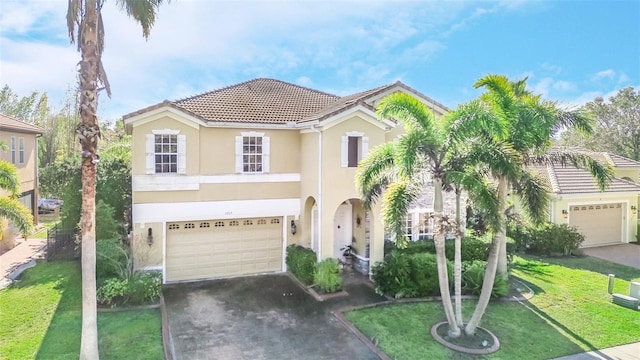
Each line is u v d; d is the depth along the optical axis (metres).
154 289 15.46
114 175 21.00
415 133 11.49
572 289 17.27
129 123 17.20
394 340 12.48
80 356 10.28
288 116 20.58
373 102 20.20
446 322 13.66
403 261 16.56
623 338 12.82
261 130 19.33
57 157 43.94
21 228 16.06
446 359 11.37
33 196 31.08
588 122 12.50
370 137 18.34
